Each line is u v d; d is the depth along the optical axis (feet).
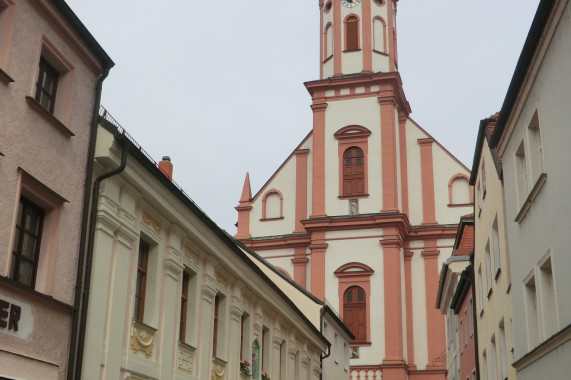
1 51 37.52
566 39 40.01
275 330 83.30
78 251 43.19
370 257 143.02
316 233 146.51
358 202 146.10
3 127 36.91
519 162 54.13
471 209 147.02
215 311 66.28
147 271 53.11
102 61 46.52
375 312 140.36
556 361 43.93
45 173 40.34
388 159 147.13
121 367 47.42
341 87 152.87
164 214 53.93
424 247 146.41
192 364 58.70
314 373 102.58
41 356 38.93
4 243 36.32
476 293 82.48
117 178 47.32
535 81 46.73
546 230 45.83
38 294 38.50
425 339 141.69
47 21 41.01
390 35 157.89
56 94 43.14
